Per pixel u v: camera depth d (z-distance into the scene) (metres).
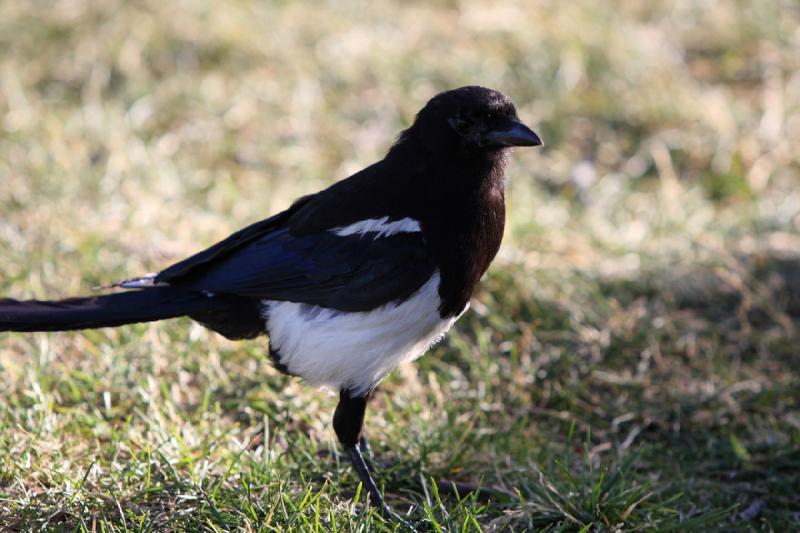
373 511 7.93
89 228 12.34
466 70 16.05
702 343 11.46
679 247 13.03
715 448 9.82
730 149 15.11
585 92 16.09
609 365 11.02
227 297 8.66
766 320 11.98
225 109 15.29
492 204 8.56
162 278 8.57
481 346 10.73
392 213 8.44
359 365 8.54
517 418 10.14
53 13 16.42
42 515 7.75
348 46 16.41
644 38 17.25
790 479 9.30
